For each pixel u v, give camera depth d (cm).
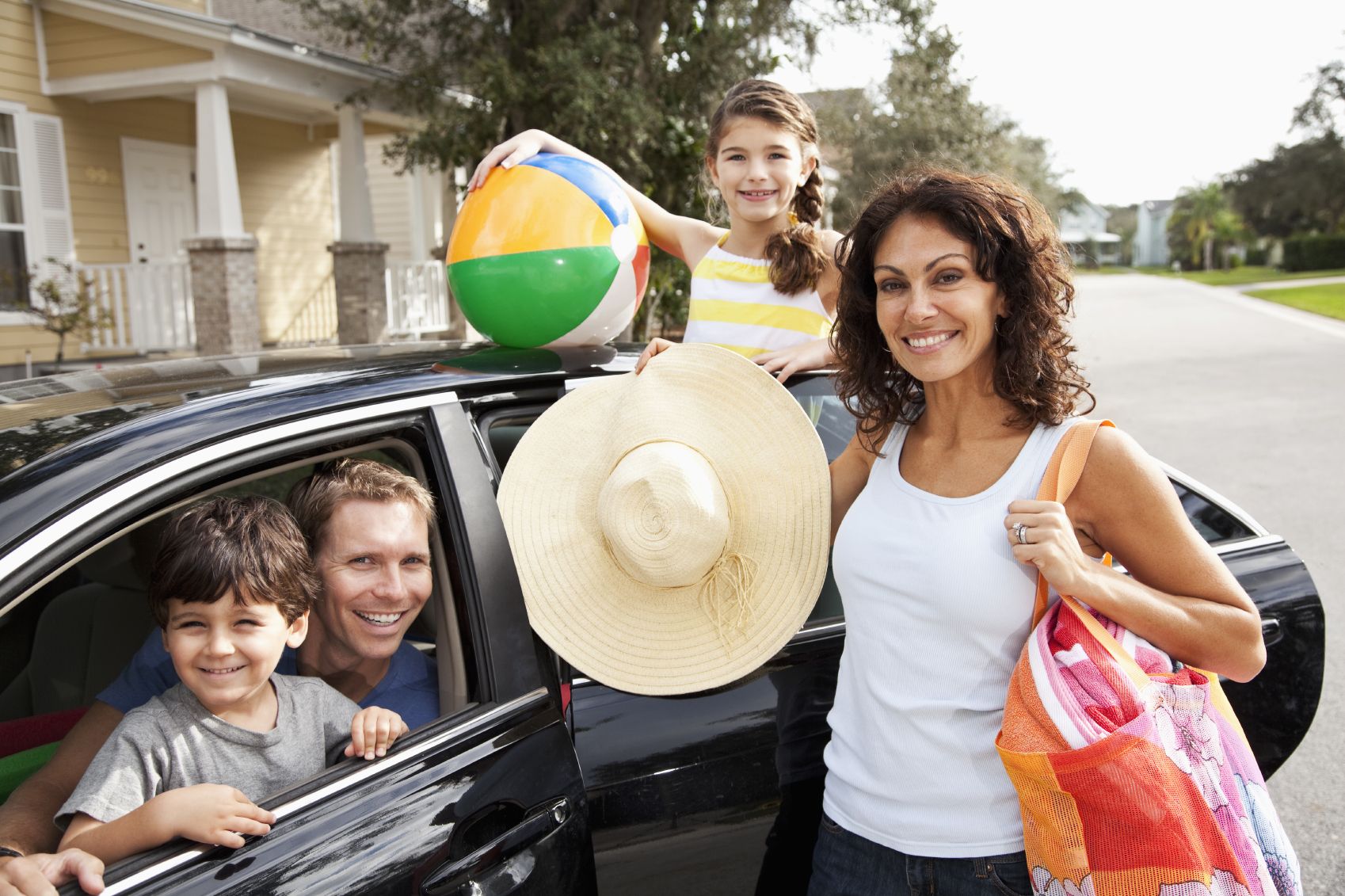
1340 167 6216
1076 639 151
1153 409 1185
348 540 180
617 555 198
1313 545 652
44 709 240
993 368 166
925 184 165
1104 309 2919
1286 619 262
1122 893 139
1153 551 158
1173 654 159
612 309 249
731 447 204
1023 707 148
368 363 206
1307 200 6353
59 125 1179
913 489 171
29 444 152
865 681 172
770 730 205
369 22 1121
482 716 175
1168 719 146
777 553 201
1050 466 159
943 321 162
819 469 201
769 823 204
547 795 175
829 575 228
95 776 152
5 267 1147
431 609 219
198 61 1083
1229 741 152
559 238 238
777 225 299
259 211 1455
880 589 169
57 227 1187
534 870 168
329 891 143
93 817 147
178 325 1188
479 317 246
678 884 195
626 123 928
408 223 1812
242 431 160
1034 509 153
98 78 1134
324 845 147
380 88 1174
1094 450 159
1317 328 2180
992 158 1753
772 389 204
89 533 138
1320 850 333
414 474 192
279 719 168
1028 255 160
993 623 159
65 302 1086
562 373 218
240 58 1090
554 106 973
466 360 212
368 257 1283
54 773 172
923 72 1213
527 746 176
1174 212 9250
